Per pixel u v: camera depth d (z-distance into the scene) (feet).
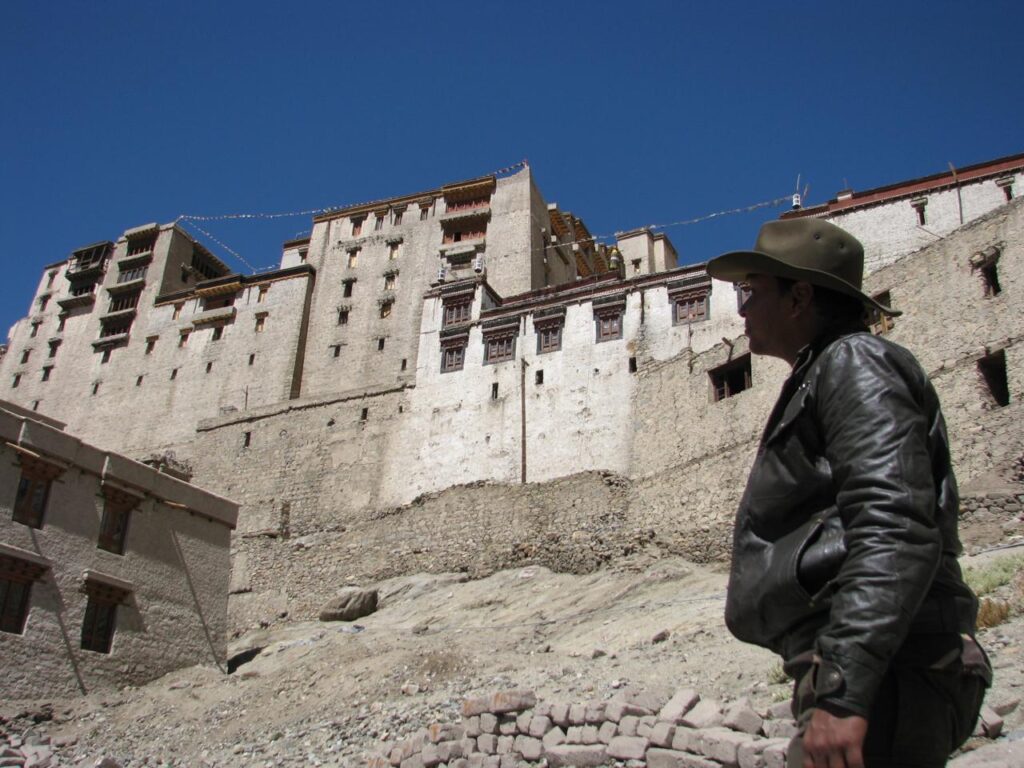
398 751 44.83
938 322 98.89
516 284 199.31
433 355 164.14
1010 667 38.58
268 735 67.00
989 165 134.62
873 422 10.76
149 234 250.98
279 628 142.10
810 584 11.07
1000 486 82.33
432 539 142.82
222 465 174.70
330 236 228.63
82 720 80.53
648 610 90.68
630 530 123.95
